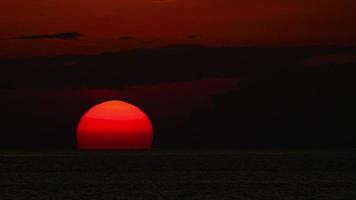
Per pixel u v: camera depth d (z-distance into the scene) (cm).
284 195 16525
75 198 16012
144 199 15850
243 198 15962
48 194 16788
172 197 16150
